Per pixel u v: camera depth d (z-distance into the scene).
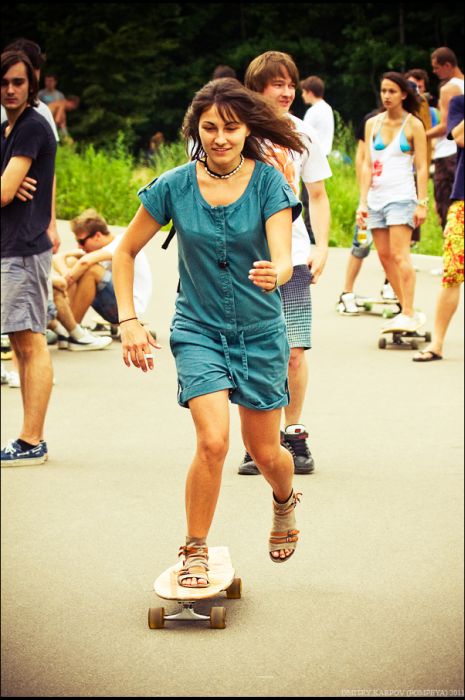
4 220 8.95
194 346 6.00
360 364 12.67
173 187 5.95
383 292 16.11
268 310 6.02
